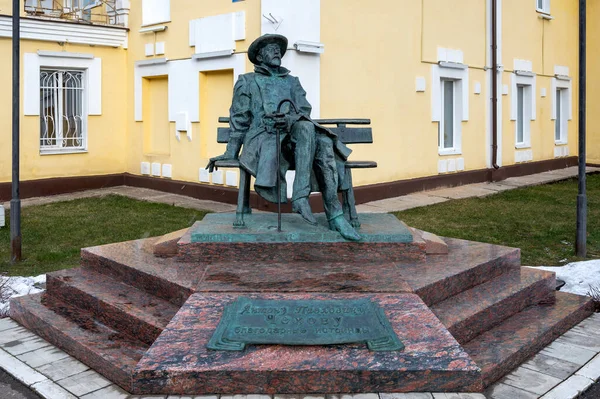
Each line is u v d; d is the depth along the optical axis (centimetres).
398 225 593
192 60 1264
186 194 1306
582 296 588
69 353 473
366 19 1197
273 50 611
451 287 509
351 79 1176
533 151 1773
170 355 388
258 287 473
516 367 450
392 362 380
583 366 453
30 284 670
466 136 1495
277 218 616
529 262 778
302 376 375
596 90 1950
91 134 1420
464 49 1464
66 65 1362
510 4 1623
